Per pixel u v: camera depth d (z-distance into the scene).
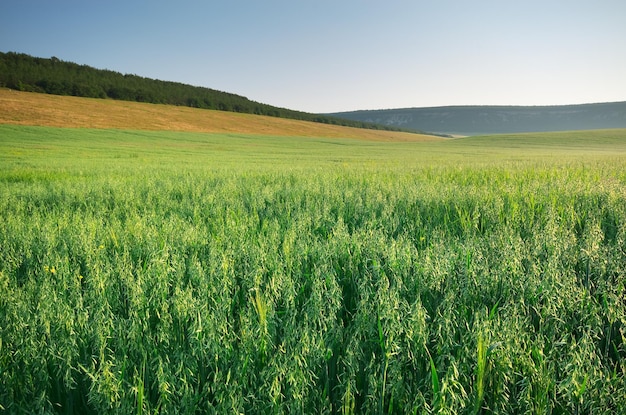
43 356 1.81
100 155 38.28
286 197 7.26
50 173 16.11
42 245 3.98
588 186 7.13
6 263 3.43
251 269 2.90
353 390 1.75
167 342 1.96
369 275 2.70
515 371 1.71
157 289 2.52
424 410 1.49
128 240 4.23
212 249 3.31
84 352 1.93
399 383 1.64
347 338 2.04
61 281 2.79
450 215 5.39
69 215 6.02
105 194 8.74
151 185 10.05
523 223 4.63
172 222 4.83
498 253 3.10
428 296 2.54
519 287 2.42
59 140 57.25
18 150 40.75
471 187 7.37
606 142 81.25
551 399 1.62
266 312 2.09
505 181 9.27
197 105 128.88
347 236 3.79
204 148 57.62
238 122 107.00
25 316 2.13
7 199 7.70
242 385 1.64
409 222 4.83
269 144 73.31
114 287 2.75
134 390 1.61
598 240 3.22
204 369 1.83
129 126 82.00
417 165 18.88
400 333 1.91
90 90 109.75
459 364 1.72
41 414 1.58
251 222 4.89
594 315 2.10
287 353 1.74
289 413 1.59
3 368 1.78
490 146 78.62
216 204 6.81
